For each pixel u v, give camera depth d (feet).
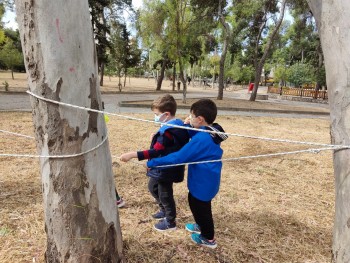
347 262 5.91
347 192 5.88
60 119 6.38
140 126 30.37
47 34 5.93
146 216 11.19
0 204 11.50
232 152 22.15
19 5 6.01
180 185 14.51
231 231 10.53
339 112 5.99
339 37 5.87
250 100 75.66
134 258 8.66
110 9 94.53
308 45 105.81
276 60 148.77
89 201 6.89
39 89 6.28
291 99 97.14
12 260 8.30
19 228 9.89
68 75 6.20
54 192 6.78
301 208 12.88
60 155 6.56
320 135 32.63
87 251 7.04
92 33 6.61
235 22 81.87
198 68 163.84
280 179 16.63
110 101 55.93
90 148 6.75
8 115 32.09
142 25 65.67
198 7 63.41
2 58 95.09
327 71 6.23
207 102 8.47
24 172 15.17
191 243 9.58
